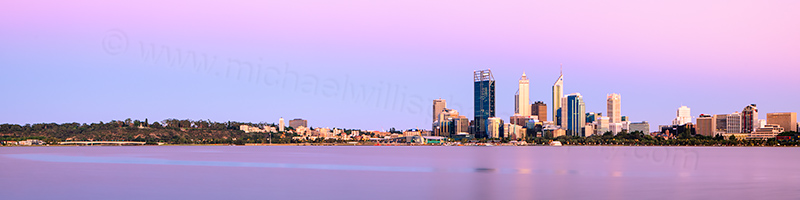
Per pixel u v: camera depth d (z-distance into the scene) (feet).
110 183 341.00
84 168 492.13
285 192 292.61
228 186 323.37
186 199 265.75
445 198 274.16
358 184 338.95
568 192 298.35
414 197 277.64
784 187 324.60
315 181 357.82
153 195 281.54
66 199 268.41
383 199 269.23
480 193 294.46
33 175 406.82
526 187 325.62
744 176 412.36
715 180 371.97
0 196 279.90
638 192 297.12
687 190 306.96
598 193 293.43
